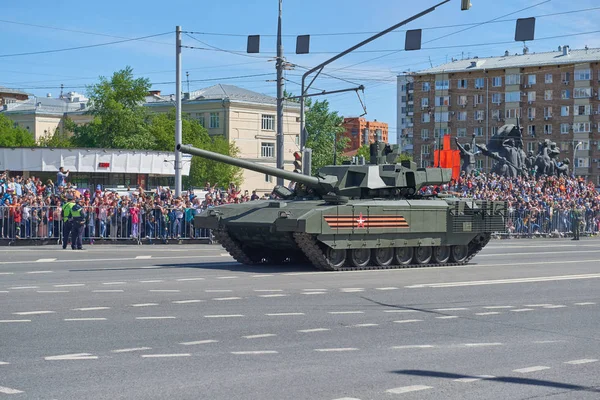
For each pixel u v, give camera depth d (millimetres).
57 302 14148
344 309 13914
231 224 21484
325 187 22094
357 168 22547
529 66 90500
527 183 49656
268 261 23469
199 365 9172
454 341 11016
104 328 11539
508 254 28812
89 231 30688
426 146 95500
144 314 12883
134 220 31234
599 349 10578
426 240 22578
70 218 27734
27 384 8172
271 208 21359
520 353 10234
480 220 23812
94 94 79938
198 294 15500
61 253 26031
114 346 10227
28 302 14109
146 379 8438
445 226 22938
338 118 95062
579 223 42312
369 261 21797
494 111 92188
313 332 11531
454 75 93938
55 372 8727
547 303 15180
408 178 23328
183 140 78750
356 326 12141
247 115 87688
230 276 18984
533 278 19641
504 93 91750
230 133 86375
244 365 9211
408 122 118438
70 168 45594
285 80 32281
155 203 31719
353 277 19188
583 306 14828
